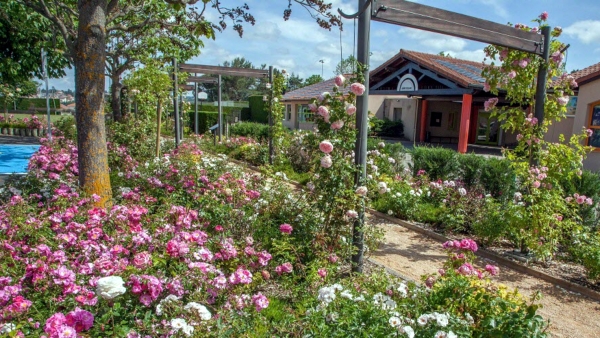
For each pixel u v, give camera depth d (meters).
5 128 15.91
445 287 2.46
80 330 1.74
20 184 4.59
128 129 8.33
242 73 11.79
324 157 3.58
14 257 2.33
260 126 16.19
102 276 2.13
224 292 2.31
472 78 14.02
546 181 4.67
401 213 6.11
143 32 7.19
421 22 3.63
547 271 4.25
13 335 1.60
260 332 2.28
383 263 4.31
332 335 2.03
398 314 2.13
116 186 4.89
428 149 8.52
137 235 2.61
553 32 4.75
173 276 2.29
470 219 5.48
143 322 1.85
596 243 4.20
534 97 4.94
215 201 3.97
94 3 3.86
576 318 3.35
